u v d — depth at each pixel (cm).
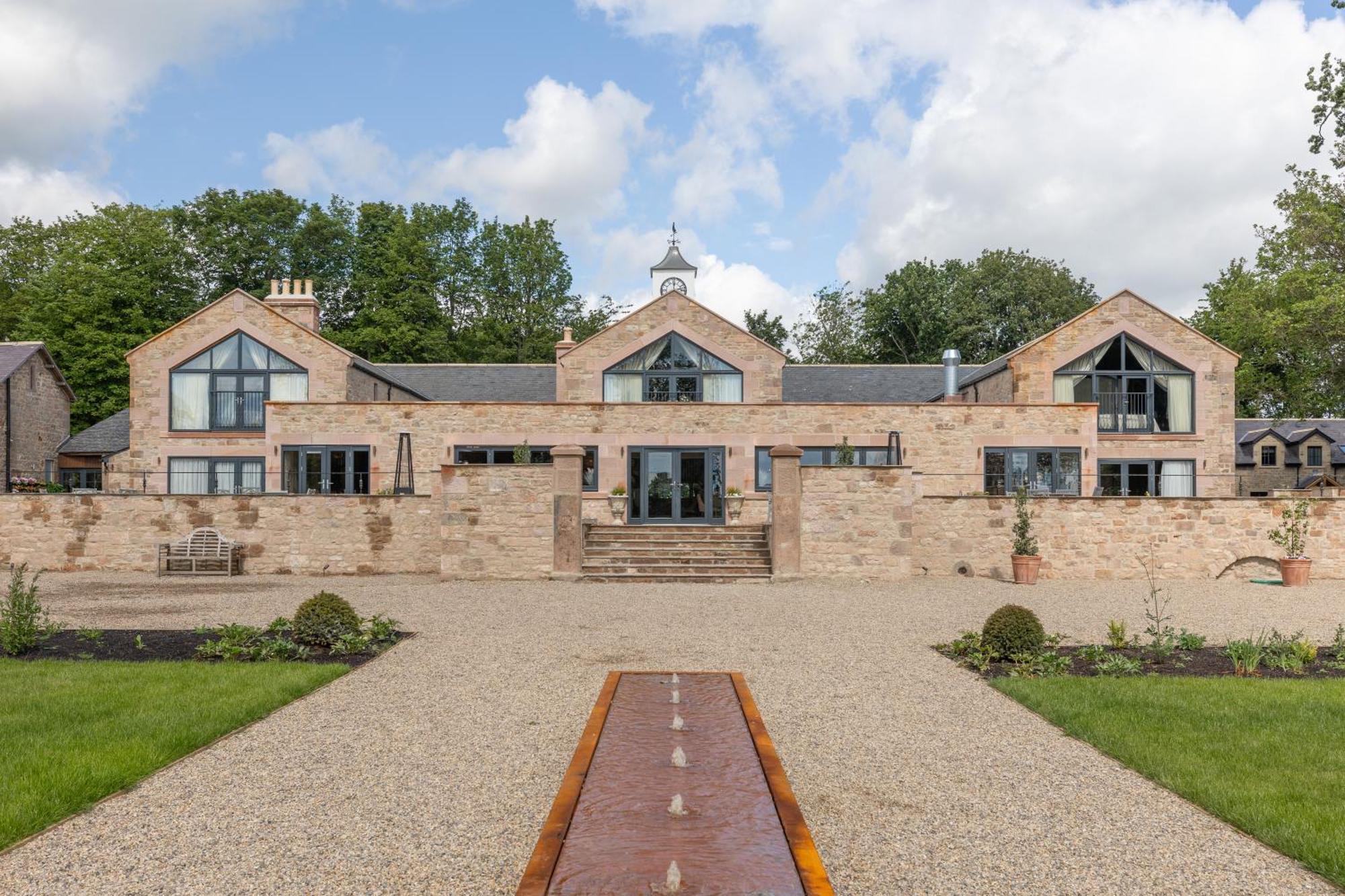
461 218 5275
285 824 520
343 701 809
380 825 519
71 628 1210
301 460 2536
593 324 5572
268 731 711
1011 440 2544
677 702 763
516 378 3316
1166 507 1972
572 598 1562
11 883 444
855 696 841
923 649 1084
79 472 3794
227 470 2759
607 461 2519
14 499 2020
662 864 444
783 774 560
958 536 1986
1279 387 3697
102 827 514
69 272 4150
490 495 1862
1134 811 551
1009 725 741
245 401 2798
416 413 2542
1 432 3406
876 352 5694
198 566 1980
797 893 414
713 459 2527
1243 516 1970
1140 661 989
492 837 502
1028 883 453
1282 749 653
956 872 466
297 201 4653
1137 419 2825
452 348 4856
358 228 4747
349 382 2817
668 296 2727
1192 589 1762
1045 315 5347
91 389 4053
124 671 909
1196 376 2823
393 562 2005
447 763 632
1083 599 1608
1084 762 646
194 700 779
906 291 5375
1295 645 1020
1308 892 446
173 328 2786
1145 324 2823
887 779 607
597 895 411
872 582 1833
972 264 5778
